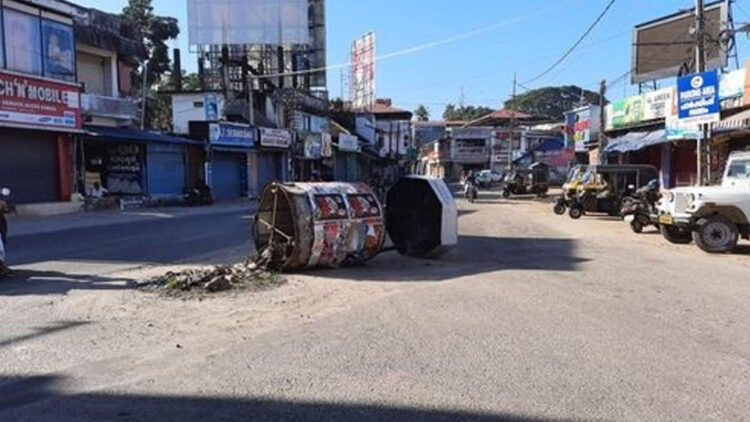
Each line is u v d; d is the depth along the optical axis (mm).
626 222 23281
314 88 61250
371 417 4828
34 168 26484
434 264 13156
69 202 27734
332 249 12016
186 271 11055
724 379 5660
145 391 5418
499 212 29375
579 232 20281
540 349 6586
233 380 5668
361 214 12484
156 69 61125
